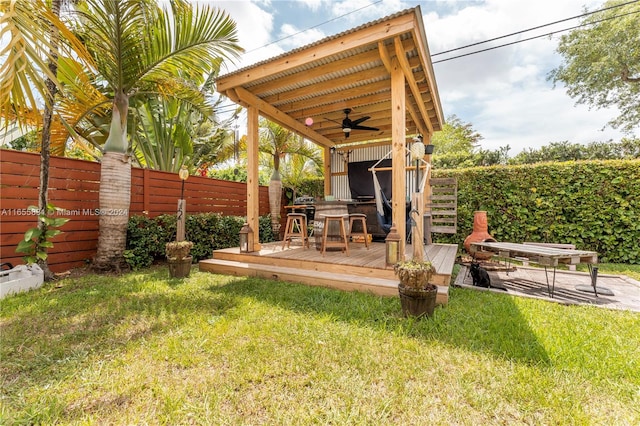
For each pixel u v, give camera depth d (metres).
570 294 3.06
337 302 2.72
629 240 4.75
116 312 2.43
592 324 2.19
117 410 1.31
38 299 2.78
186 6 4.02
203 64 4.37
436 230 5.63
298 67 3.61
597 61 10.20
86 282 3.42
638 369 1.57
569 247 3.96
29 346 1.87
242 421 1.24
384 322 2.22
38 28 2.15
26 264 3.36
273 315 2.38
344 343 1.89
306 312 2.45
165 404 1.34
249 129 4.39
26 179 3.58
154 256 4.62
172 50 4.05
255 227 4.47
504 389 1.42
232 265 3.96
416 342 1.90
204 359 1.71
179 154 7.93
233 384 1.49
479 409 1.30
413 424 1.22
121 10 3.55
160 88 4.37
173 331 2.08
